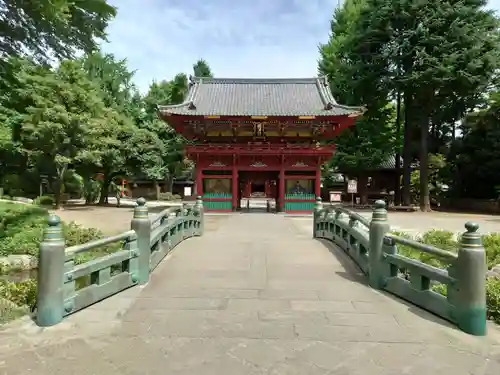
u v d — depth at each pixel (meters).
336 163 36.94
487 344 4.50
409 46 28.78
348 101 34.47
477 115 32.69
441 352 4.29
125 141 32.34
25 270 9.36
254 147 26.62
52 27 13.61
